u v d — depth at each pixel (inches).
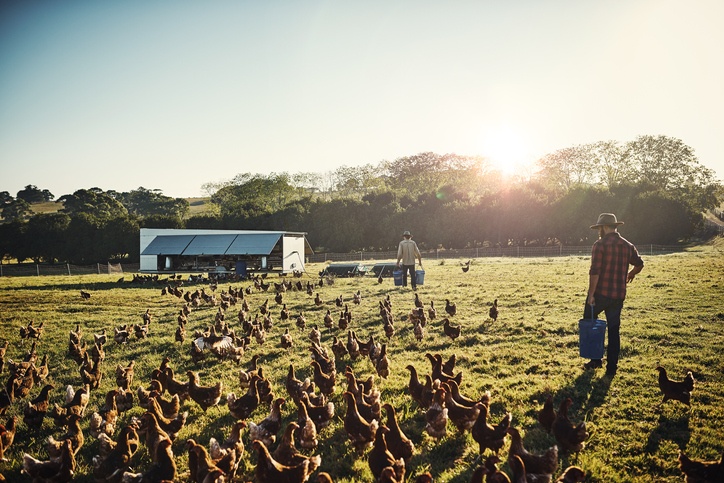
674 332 547.2
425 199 3307.1
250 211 3363.7
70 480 296.4
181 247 2054.6
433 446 315.0
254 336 654.5
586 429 313.9
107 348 669.3
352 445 323.3
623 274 424.5
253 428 313.1
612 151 3668.8
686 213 2812.5
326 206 3233.3
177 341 676.7
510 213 2945.4
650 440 305.4
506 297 885.8
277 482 250.4
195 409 410.3
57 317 956.6
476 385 412.8
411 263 1077.1
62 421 393.4
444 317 725.9
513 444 256.7
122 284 1630.2
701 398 363.6
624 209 2849.4
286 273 1929.1
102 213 4525.1
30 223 3270.2
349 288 1202.0
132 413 409.4
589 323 435.2
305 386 391.9
